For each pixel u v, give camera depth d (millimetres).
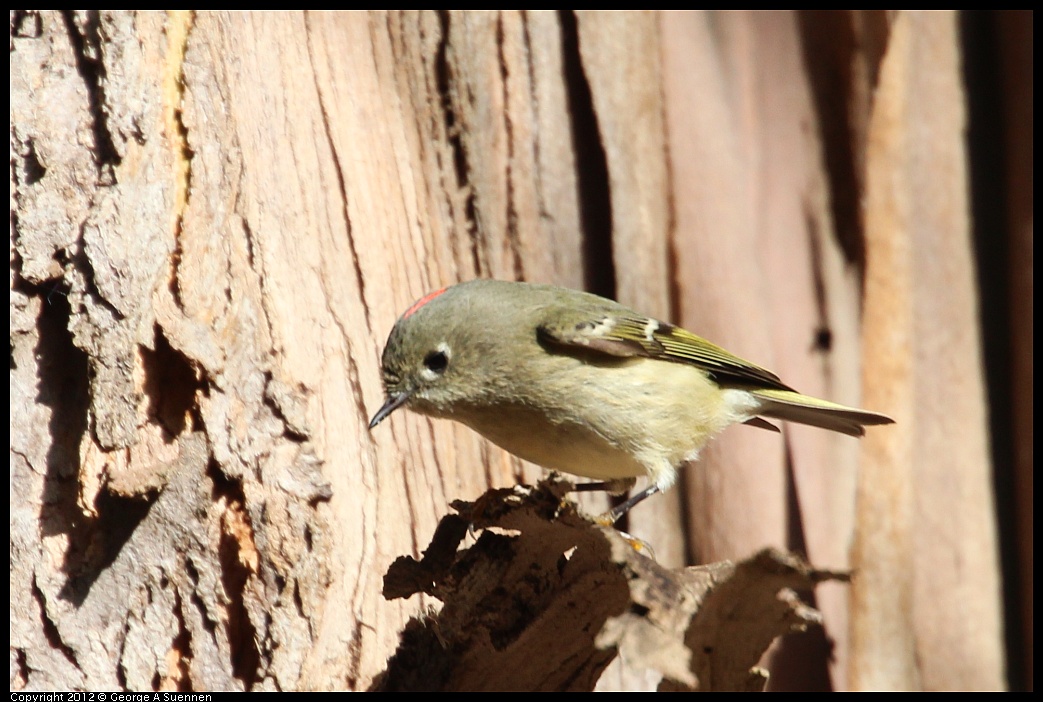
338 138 6973
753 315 8961
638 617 4277
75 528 5555
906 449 9547
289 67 6824
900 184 10000
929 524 9820
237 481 5559
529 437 6402
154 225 5703
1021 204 10453
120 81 5867
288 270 6258
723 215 8977
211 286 5781
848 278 10266
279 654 5500
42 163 5777
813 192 10258
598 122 8484
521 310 6363
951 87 10367
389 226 7250
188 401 5637
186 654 5504
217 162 5984
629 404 6336
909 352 9773
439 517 7148
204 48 6113
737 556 8820
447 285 7875
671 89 8945
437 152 8070
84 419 5621
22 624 5438
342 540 5918
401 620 6242
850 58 10203
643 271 8602
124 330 5516
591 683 5406
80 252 5605
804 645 9445
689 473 8836
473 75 8109
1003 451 10383
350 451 6277
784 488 9250
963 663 9672
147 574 5531
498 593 5109
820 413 7488
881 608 9336
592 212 8648
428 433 7207
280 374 5863
